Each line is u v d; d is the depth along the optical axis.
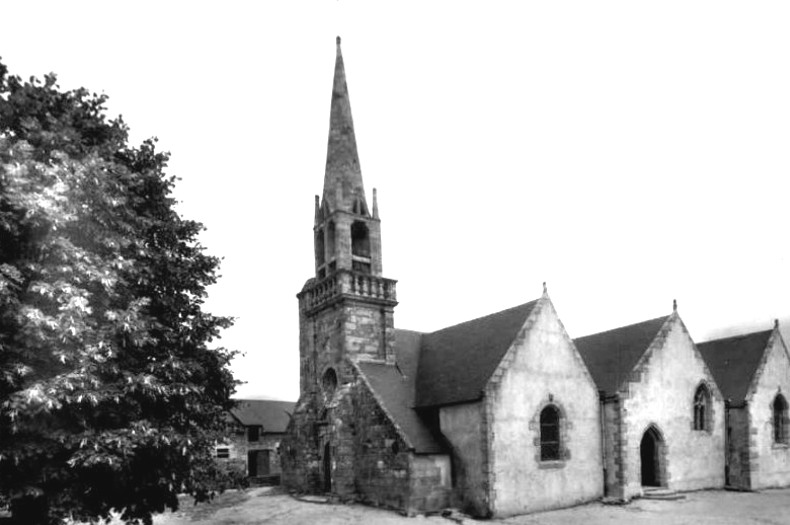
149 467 15.64
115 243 14.94
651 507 27.14
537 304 29.23
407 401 29.58
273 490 36.53
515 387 27.05
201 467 16.67
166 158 19.64
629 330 35.72
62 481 14.27
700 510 26.17
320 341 34.16
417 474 25.72
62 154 14.26
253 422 54.84
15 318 13.02
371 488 27.94
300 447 34.12
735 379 36.72
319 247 36.25
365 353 32.00
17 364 12.80
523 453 26.66
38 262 14.04
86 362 13.20
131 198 17.38
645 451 32.84
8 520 14.91
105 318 15.15
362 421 29.23
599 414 30.36
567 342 29.89
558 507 27.31
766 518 24.03
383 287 33.53
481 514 25.23
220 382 19.14
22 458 13.00
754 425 34.56
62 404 13.31
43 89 16.91
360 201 34.88
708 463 33.44
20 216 13.62
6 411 12.50
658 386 32.00
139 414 15.52
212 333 18.81
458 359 30.44
